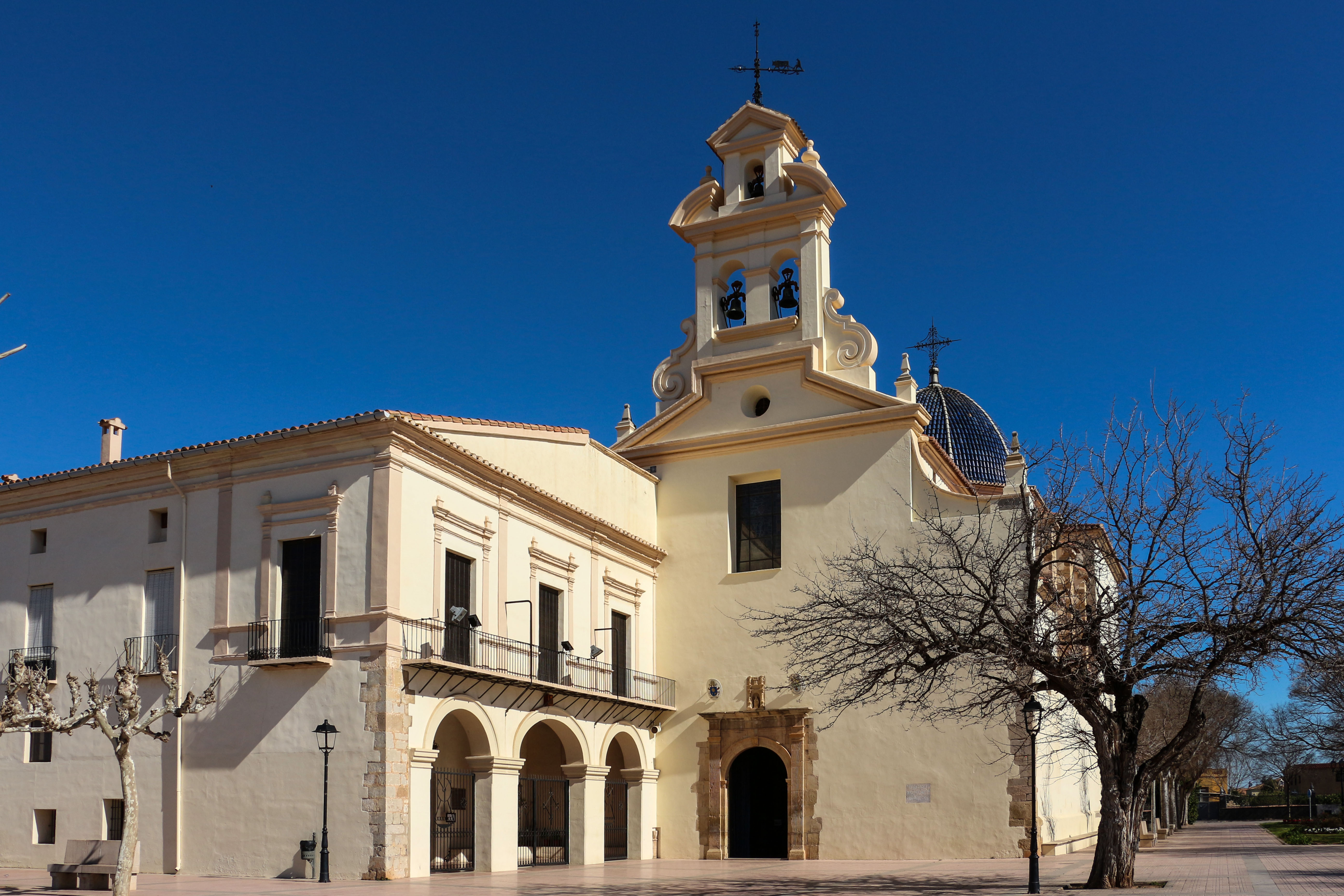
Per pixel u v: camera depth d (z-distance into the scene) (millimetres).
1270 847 38625
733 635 33469
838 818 31125
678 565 34656
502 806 25984
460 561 26156
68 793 26047
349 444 24484
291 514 24766
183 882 22422
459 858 26141
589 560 31016
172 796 24609
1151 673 20281
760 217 35719
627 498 33500
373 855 22500
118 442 30016
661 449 35500
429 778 23906
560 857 29703
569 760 29516
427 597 24609
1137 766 23281
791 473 33812
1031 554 21141
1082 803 36312
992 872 25344
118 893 18312
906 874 25172
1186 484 20578
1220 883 22047
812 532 33094
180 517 26156
